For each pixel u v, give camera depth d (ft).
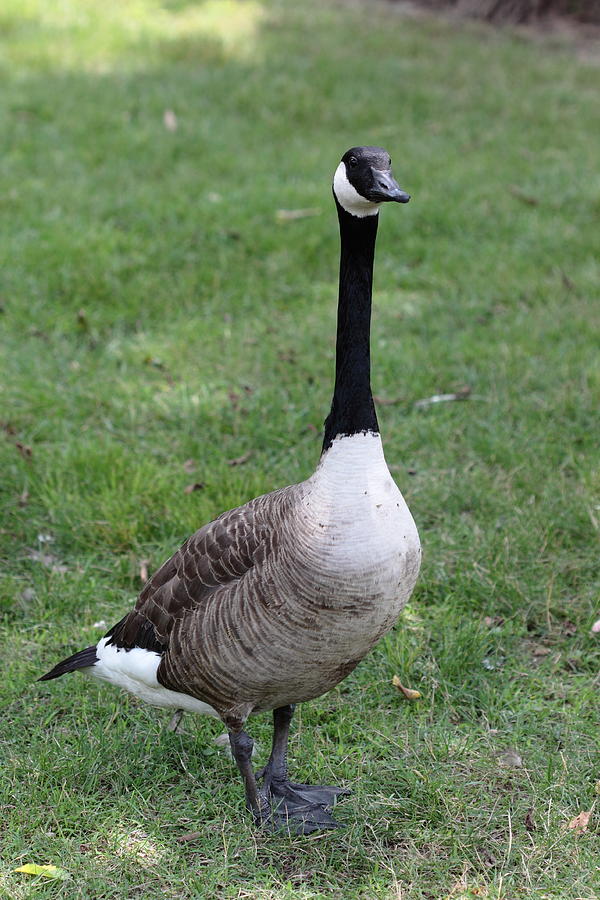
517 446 29.53
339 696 21.63
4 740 20.25
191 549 17.54
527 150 51.08
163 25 70.64
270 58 63.16
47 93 56.03
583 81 61.98
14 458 28.53
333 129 53.93
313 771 19.60
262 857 17.58
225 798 18.93
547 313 36.76
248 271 39.83
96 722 20.67
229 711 17.30
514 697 21.34
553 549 25.71
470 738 20.17
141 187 46.06
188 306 37.32
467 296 38.52
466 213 44.19
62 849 17.48
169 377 33.14
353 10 76.69
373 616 16.47
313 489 16.42
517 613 23.82
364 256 16.78
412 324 36.83
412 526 16.92
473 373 33.22
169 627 17.37
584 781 18.99
